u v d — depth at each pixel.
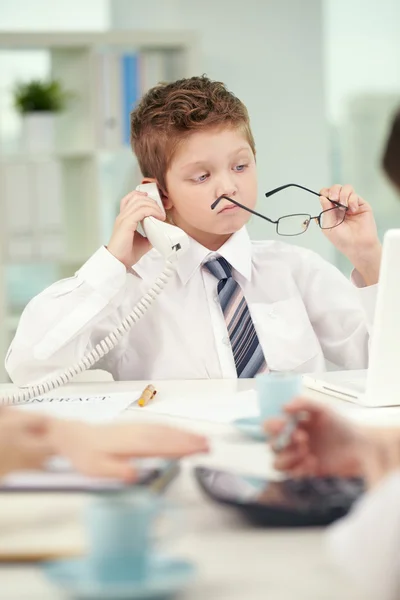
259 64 4.80
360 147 4.96
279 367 2.15
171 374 2.13
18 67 4.42
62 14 4.85
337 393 1.72
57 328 1.99
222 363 2.11
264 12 4.79
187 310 2.15
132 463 1.09
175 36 4.29
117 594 0.71
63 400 1.75
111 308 2.08
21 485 1.02
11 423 1.06
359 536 0.76
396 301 1.55
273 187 4.82
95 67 4.24
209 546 0.86
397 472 0.83
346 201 2.06
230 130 2.03
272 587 0.75
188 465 1.16
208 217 2.05
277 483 0.99
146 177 2.19
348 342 2.23
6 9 4.80
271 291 2.23
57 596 0.74
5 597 0.74
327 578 0.77
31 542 0.85
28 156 4.27
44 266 4.45
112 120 4.28
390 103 4.98
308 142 4.85
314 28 4.81
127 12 4.85
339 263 4.70
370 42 4.96
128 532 0.75
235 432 1.39
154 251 2.22
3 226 4.13
